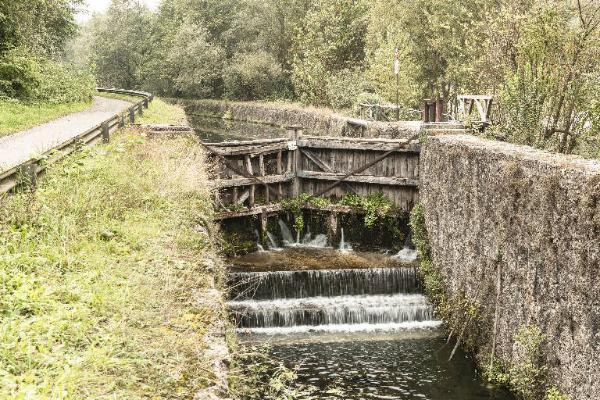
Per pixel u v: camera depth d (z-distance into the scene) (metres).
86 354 5.04
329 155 18.30
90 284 6.63
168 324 6.18
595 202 7.49
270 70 49.62
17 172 9.04
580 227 7.79
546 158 9.27
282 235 18.23
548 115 14.18
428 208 14.80
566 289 8.16
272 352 11.34
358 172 17.80
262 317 12.64
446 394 9.71
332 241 17.92
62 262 7.08
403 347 11.65
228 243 16.50
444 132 15.30
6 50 26.75
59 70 31.02
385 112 26.44
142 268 7.50
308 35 41.66
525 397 9.02
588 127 13.52
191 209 10.79
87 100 32.84
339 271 13.67
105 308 6.14
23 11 27.08
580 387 7.77
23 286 6.07
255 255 16.75
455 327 11.86
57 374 4.71
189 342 5.79
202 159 14.54
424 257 14.56
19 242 7.34
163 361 5.35
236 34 56.50
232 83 52.19
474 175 11.41
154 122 21.73
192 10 58.19
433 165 14.37
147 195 10.61
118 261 7.70
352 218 17.80
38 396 4.24
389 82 28.56
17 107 23.23
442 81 32.41
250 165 17.34
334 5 41.38
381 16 35.31
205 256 8.65
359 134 23.95
